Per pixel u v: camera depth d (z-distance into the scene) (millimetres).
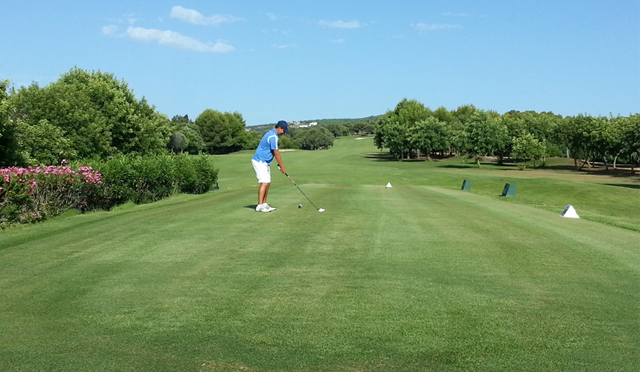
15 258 6703
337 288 5301
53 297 5027
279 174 57406
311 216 10430
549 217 11297
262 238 7988
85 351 3715
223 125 136500
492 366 3486
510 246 7621
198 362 3520
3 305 4797
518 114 101875
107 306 4738
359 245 7504
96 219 10531
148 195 16953
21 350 3742
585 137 63750
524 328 4215
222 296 5023
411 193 17406
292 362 3529
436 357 3631
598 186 35375
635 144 52969
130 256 6762
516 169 65375
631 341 3957
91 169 13594
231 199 14055
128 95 44938
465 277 5797
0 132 18969
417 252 7090
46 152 23500
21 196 10352
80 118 28703
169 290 5227
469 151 75125
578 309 4723
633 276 5957
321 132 135750
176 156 21547
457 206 13086
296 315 4480
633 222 12336
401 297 5012
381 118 106625
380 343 3875
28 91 28625
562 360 3590
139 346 3805
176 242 7660
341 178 50781
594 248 7574
